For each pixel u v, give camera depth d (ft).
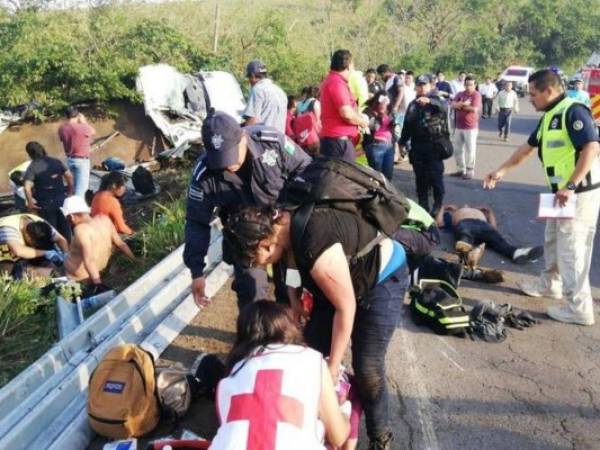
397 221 9.60
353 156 23.07
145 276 17.97
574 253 16.31
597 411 13.05
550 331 16.51
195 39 67.31
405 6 136.46
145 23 57.16
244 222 8.85
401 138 25.62
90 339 14.78
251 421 7.19
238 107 48.37
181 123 45.85
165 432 12.29
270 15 75.36
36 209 29.55
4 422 11.27
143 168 36.81
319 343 10.72
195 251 12.94
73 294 19.54
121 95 45.60
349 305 8.91
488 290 19.13
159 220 27.68
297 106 35.04
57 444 11.37
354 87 26.89
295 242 8.80
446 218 24.40
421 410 13.14
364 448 11.76
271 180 12.12
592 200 16.02
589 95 42.09
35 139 44.75
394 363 14.97
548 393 13.71
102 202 25.54
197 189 12.50
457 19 146.92
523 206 29.45
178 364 13.92
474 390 13.85
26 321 18.38
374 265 9.58
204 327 16.78
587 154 15.37
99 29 53.88
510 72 122.52
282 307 8.19
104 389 11.94
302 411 7.33
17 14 53.88
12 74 46.70
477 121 34.96
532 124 69.51
